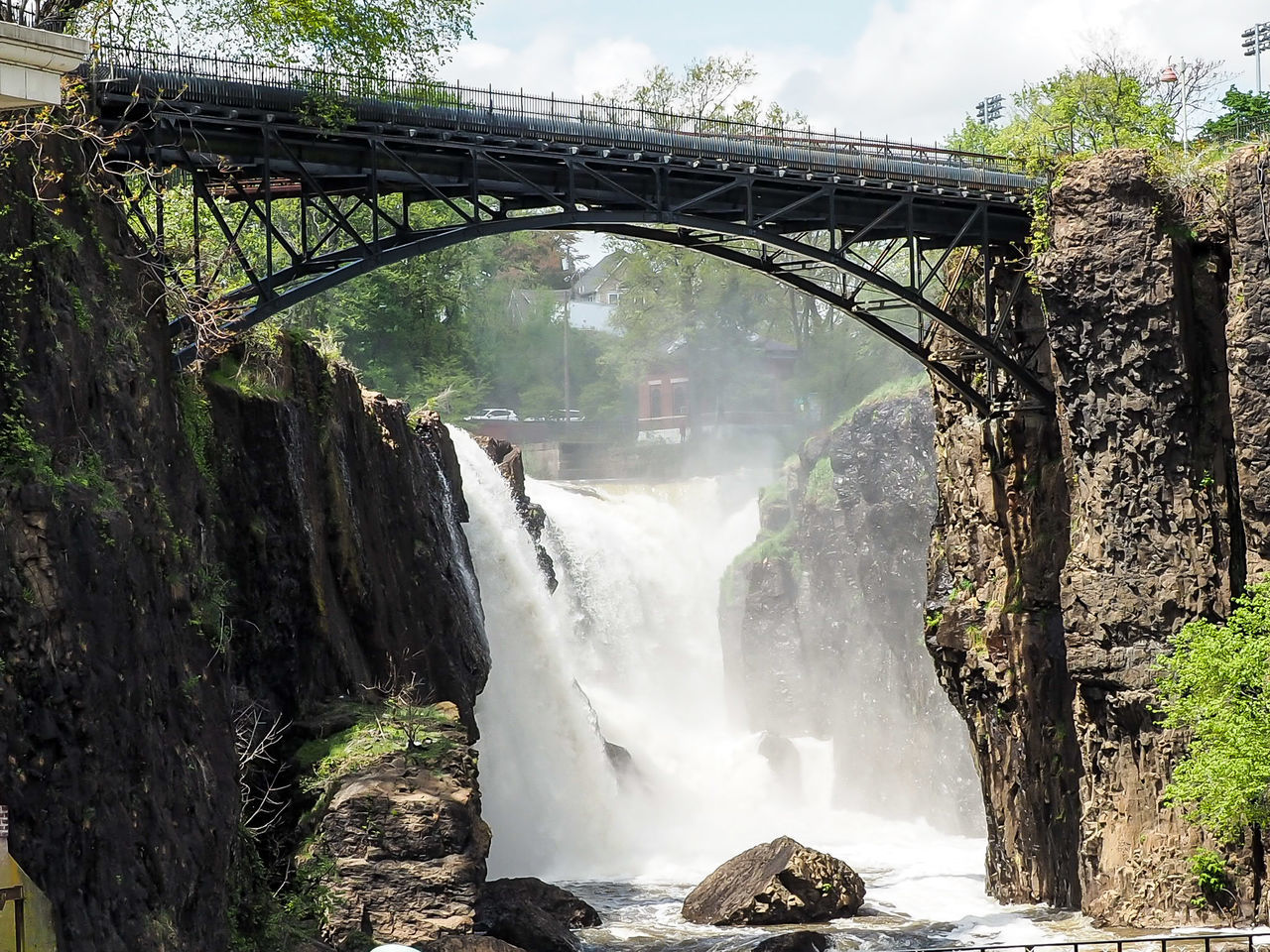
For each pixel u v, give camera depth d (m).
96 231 26.27
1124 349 42.56
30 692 21.41
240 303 35.44
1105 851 43.00
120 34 36.22
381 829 36.00
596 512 80.06
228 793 27.05
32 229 23.62
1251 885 39.91
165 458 27.20
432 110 38.69
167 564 25.94
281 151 37.53
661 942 42.81
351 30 38.22
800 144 44.25
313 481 42.28
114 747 22.94
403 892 35.50
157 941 23.09
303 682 40.22
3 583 21.28
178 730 25.38
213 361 38.81
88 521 22.88
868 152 45.34
